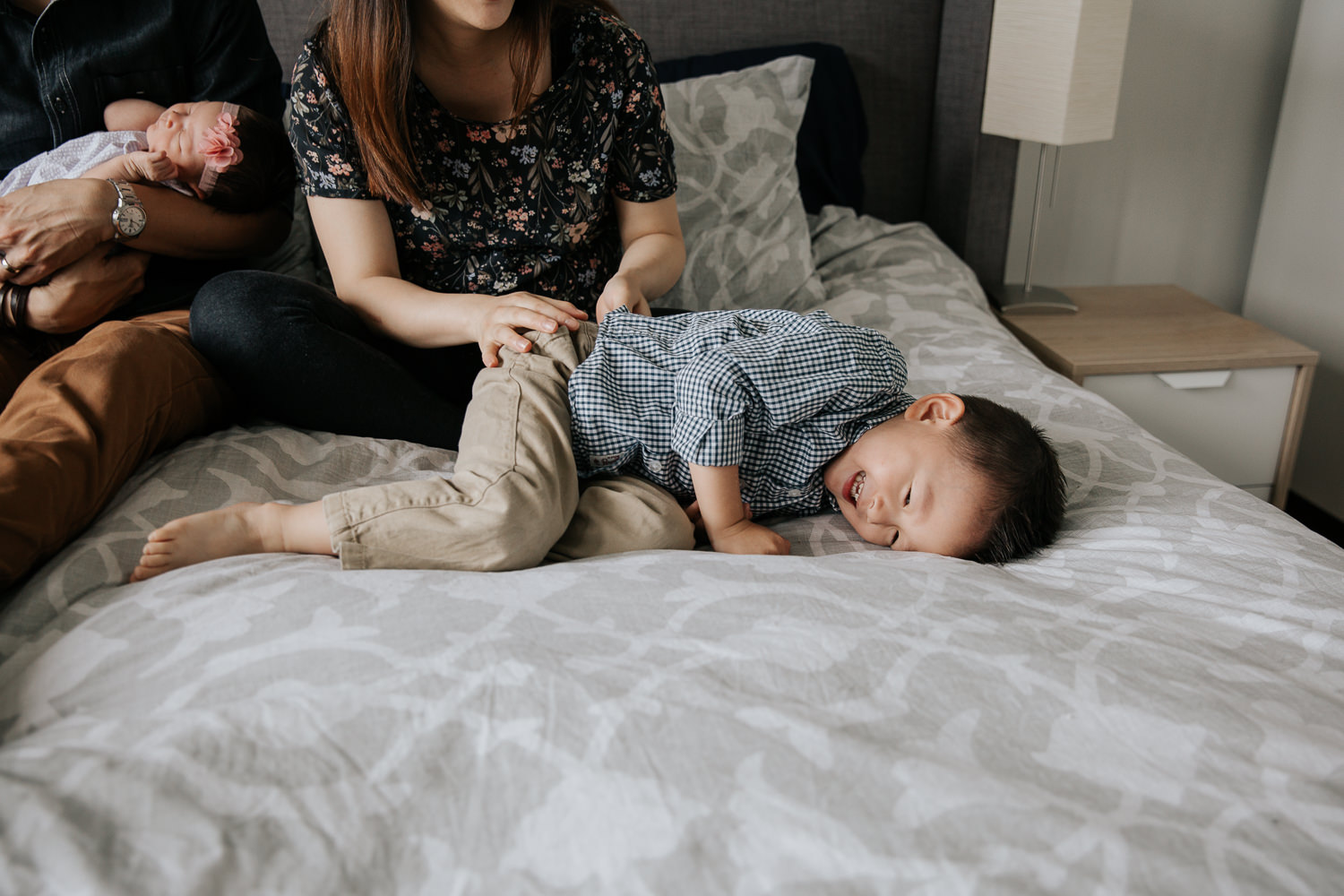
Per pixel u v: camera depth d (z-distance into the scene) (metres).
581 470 1.16
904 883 0.55
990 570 0.96
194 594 0.81
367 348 1.18
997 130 2.11
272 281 1.15
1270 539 1.03
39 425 0.91
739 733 0.65
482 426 1.05
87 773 0.59
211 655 0.74
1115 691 0.72
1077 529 1.10
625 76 1.38
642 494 1.09
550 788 0.62
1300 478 2.36
